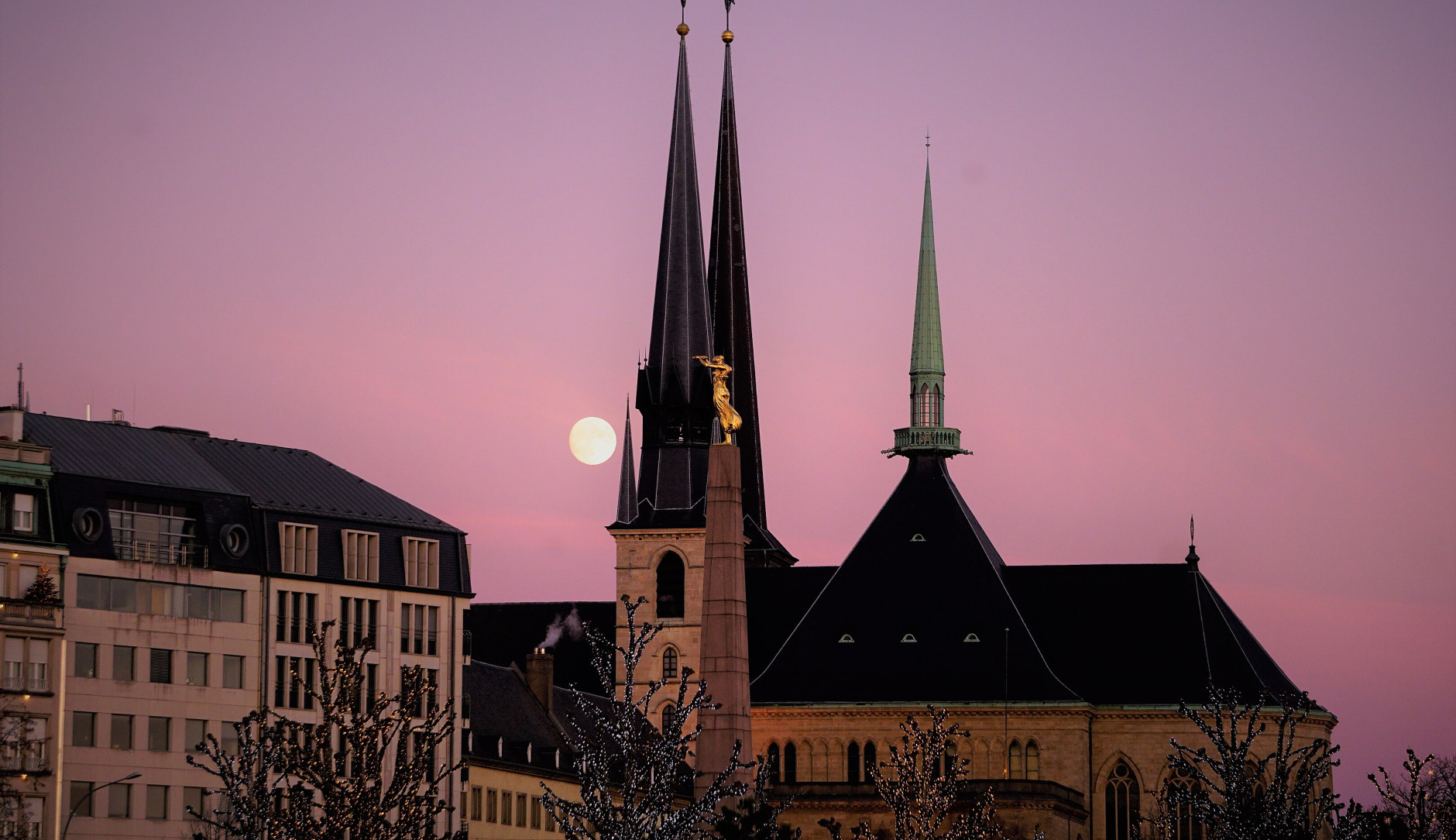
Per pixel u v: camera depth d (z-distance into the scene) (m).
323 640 117.19
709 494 161.50
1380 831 123.44
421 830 118.94
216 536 159.88
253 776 127.00
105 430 162.00
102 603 153.25
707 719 158.38
